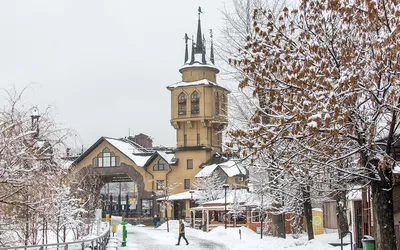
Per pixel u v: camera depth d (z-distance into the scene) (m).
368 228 23.11
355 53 13.27
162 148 98.38
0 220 16.83
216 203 61.22
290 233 45.59
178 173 85.69
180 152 86.00
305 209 30.77
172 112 87.06
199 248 33.03
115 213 98.38
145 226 78.81
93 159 89.12
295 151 16.27
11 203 14.95
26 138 15.88
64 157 18.27
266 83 14.11
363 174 15.52
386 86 12.93
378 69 12.45
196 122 85.81
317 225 48.28
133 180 87.56
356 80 12.19
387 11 12.69
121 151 88.12
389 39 11.45
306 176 17.98
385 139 15.85
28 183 14.97
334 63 13.94
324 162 15.64
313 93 12.68
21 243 18.52
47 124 17.80
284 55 14.28
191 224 70.69
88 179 57.31
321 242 28.98
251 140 14.63
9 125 14.54
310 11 14.26
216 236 44.50
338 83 12.41
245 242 35.34
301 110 12.87
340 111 12.52
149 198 86.38
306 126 13.68
